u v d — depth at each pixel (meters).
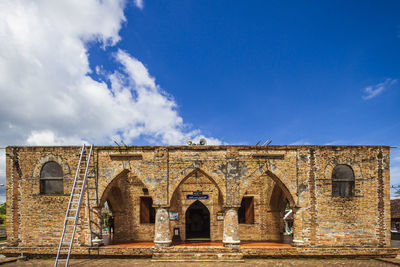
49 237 14.91
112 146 15.33
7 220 15.10
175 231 18.81
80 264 13.53
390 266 13.11
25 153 15.51
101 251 14.70
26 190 15.28
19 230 15.05
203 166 15.20
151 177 15.15
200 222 25.02
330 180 15.21
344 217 14.97
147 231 19.19
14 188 15.30
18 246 14.88
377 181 15.37
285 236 20.05
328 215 14.95
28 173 15.38
